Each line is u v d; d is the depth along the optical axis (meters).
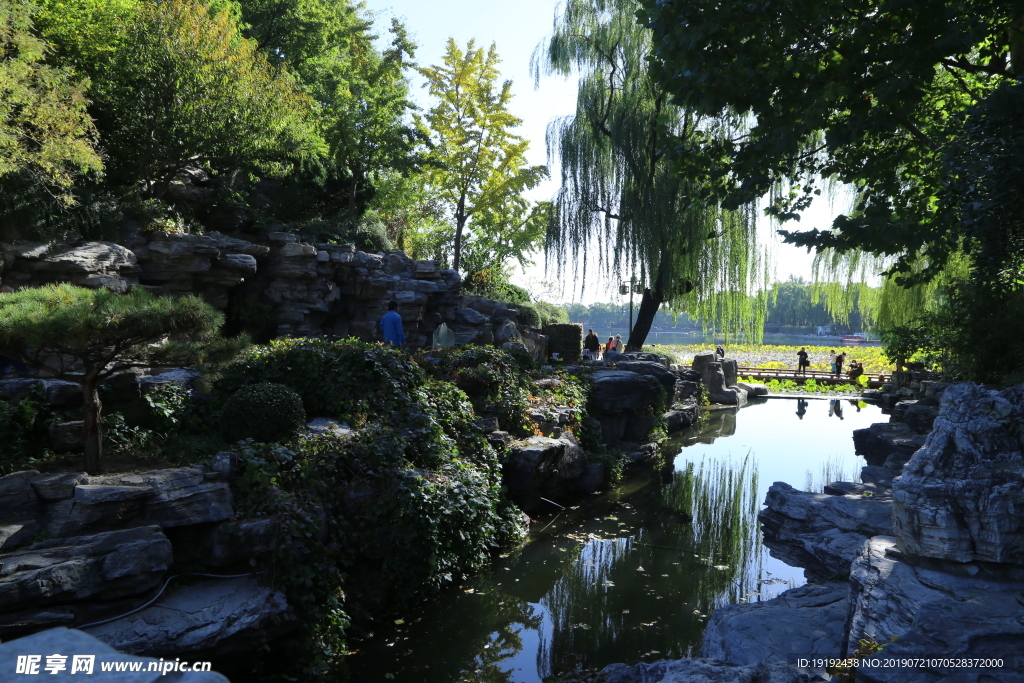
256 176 22.45
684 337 104.19
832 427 26.48
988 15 8.86
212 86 18.38
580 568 10.93
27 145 13.24
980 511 5.69
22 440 8.23
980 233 8.64
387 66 29.30
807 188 11.10
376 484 9.41
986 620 4.85
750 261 28.12
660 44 9.70
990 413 6.14
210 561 7.57
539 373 18.50
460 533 10.04
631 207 27.00
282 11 28.20
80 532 6.98
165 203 18.73
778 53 9.57
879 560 6.22
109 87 17.41
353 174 29.20
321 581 7.82
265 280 20.52
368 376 11.84
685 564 11.22
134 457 8.56
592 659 7.83
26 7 13.16
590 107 27.81
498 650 8.06
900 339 18.30
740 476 17.94
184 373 10.82
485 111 35.94
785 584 10.31
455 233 41.00
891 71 8.91
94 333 7.26
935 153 10.39
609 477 16.88
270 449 8.83
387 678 7.36
